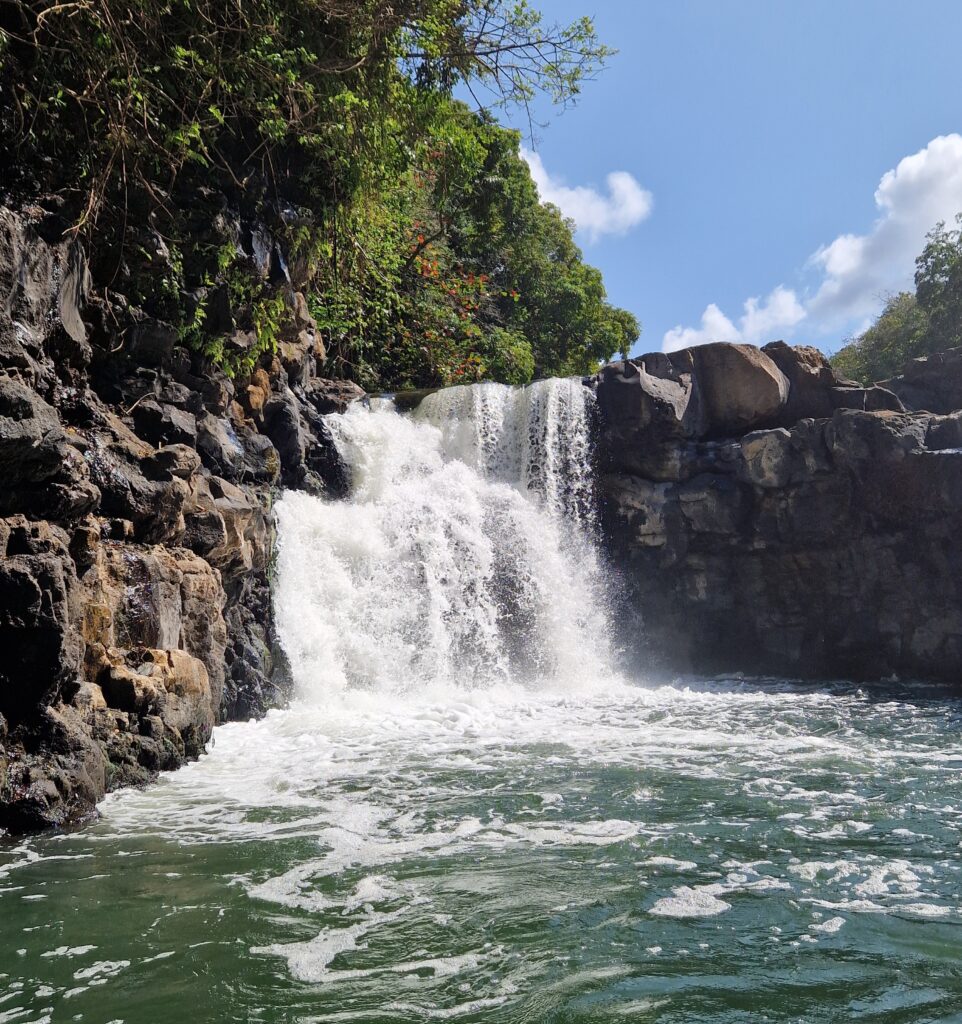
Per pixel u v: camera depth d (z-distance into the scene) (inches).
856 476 679.7
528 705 552.1
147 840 272.7
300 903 223.6
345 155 549.3
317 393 732.0
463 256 1400.1
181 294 465.7
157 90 422.9
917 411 708.7
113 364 441.1
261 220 532.1
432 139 684.7
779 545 705.6
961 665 658.2
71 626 306.0
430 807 311.4
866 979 182.4
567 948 198.1
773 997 175.5
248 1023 167.0
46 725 291.1
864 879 239.0
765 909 219.0
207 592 421.7
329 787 339.3
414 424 758.5
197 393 489.7
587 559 733.3
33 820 278.7
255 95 481.1
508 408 772.0
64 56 391.2
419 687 589.3
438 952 196.7
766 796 325.4
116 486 383.2
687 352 752.3
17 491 306.8
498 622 671.8
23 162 379.9
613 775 358.3
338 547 596.4
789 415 745.6
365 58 517.0
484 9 559.2
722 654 727.7
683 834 280.2
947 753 402.9
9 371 320.8
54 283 361.1
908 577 676.7
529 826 289.1
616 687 658.2
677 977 184.2
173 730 362.3
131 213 433.7
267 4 470.0
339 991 179.3
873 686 650.8
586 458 740.0
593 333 1571.1
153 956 194.5
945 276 1296.8
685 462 726.5
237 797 323.9
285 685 524.1
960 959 191.5
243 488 517.7
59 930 207.2
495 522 705.0
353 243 663.8
